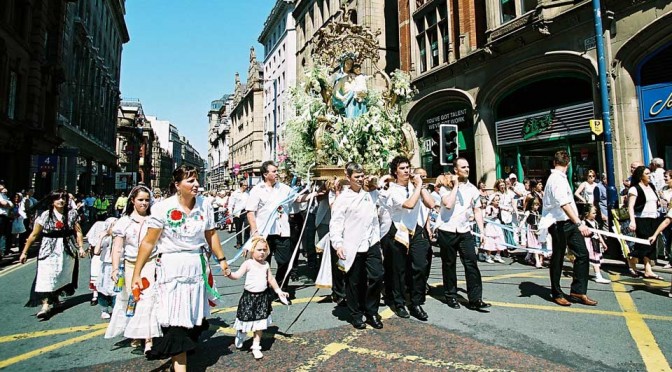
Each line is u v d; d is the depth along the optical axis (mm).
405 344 3965
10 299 6273
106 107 42094
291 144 8422
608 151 8586
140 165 74500
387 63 21453
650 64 9758
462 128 15648
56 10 24359
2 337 4484
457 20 15633
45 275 5270
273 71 44250
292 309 5363
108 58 42406
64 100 28281
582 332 4184
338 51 8359
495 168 14180
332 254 5617
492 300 5562
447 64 15633
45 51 23500
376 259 4566
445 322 4625
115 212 22156
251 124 53281
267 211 5785
